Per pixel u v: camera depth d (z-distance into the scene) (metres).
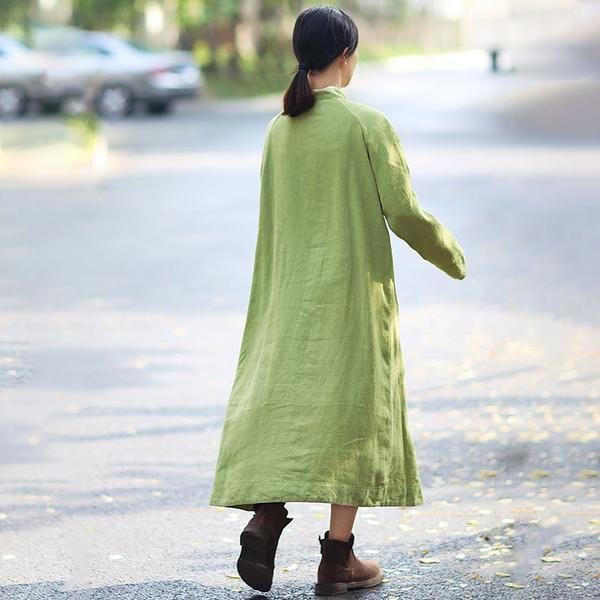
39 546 9.59
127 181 38.47
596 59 89.06
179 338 17.48
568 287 20.94
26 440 12.53
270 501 7.98
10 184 38.75
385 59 116.75
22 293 20.92
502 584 8.70
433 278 22.09
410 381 15.02
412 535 9.79
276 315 8.23
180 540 9.74
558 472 11.42
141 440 12.59
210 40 84.69
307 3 83.94
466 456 11.98
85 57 66.06
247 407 8.19
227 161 43.53
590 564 9.06
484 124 55.69
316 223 8.21
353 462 8.05
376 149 8.14
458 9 133.00
